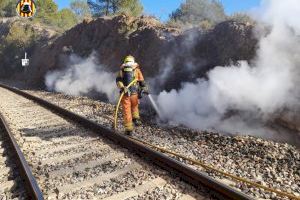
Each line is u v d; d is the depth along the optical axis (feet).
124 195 14.52
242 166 17.95
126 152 20.67
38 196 13.33
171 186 15.30
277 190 14.52
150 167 17.80
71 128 28.22
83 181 16.16
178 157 19.42
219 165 18.06
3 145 23.61
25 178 15.89
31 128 29.19
